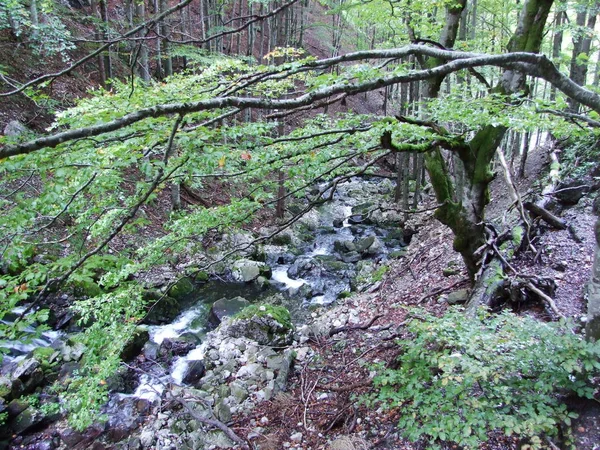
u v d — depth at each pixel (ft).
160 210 36.88
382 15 20.15
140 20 33.88
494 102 12.51
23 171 8.82
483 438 9.32
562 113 11.02
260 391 18.66
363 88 7.29
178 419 17.69
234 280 32.37
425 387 12.87
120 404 18.90
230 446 15.89
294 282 32.65
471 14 43.78
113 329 17.47
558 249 21.11
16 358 21.13
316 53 77.00
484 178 18.12
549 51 40.29
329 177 15.46
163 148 10.03
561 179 27.43
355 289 30.55
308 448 14.88
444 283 23.90
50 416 18.03
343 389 17.08
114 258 18.25
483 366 10.68
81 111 12.37
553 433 9.55
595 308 11.02
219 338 22.94
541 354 10.38
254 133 10.79
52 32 25.80
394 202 50.98
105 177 9.96
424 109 16.06
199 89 12.39
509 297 18.30
